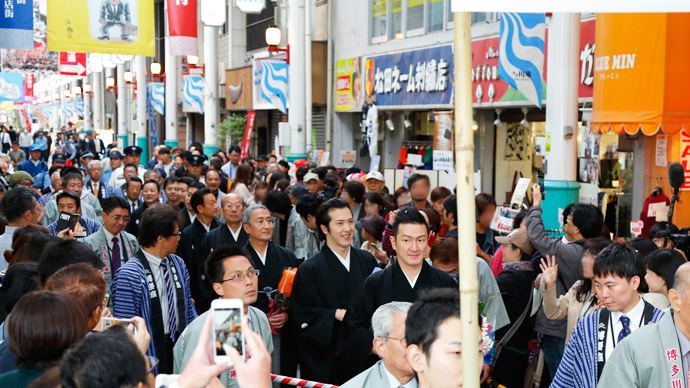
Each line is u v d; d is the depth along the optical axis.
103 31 11.05
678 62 8.66
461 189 2.22
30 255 5.19
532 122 14.49
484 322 4.32
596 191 10.24
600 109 9.32
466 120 2.22
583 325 4.17
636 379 3.48
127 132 38.44
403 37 17.05
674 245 6.52
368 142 15.71
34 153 17.64
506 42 9.43
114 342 2.34
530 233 6.04
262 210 6.40
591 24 11.28
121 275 5.19
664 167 10.48
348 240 5.61
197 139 35.16
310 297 5.59
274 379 4.63
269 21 24.80
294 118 17.17
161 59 37.41
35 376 3.04
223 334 2.49
